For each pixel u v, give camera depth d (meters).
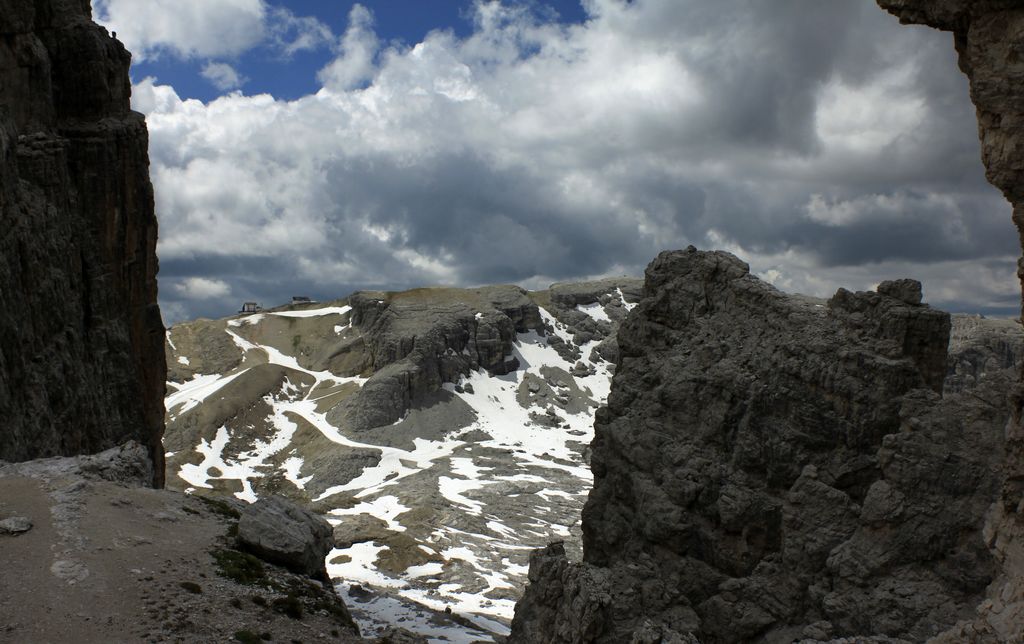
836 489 76.50
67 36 92.50
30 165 82.31
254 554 52.84
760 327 90.44
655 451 89.75
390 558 167.25
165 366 107.00
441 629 108.50
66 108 93.38
